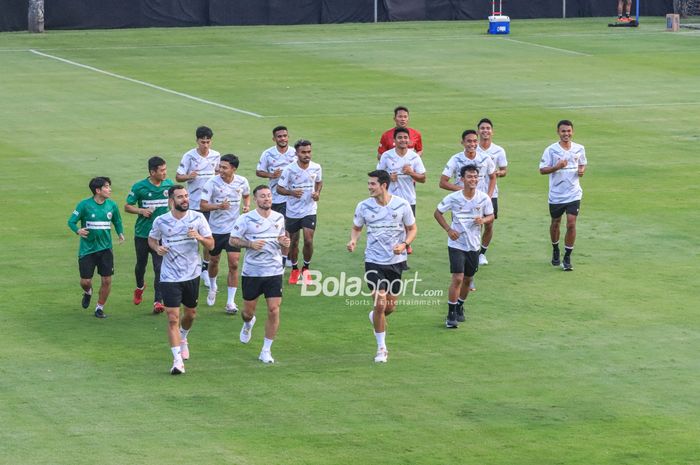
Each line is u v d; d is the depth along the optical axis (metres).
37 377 46.44
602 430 41.34
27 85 121.06
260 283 48.09
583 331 52.06
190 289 47.53
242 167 85.19
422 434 40.94
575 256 64.19
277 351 49.72
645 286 58.69
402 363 48.12
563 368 47.50
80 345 50.41
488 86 123.62
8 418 42.25
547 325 52.94
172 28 181.50
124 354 49.34
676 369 47.41
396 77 129.00
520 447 39.91
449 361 48.34
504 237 68.12
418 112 108.50
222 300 57.34
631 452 39.53
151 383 45.81
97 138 95.25
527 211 73.94
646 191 79.00
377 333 48.22
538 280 59.91
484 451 39.59
